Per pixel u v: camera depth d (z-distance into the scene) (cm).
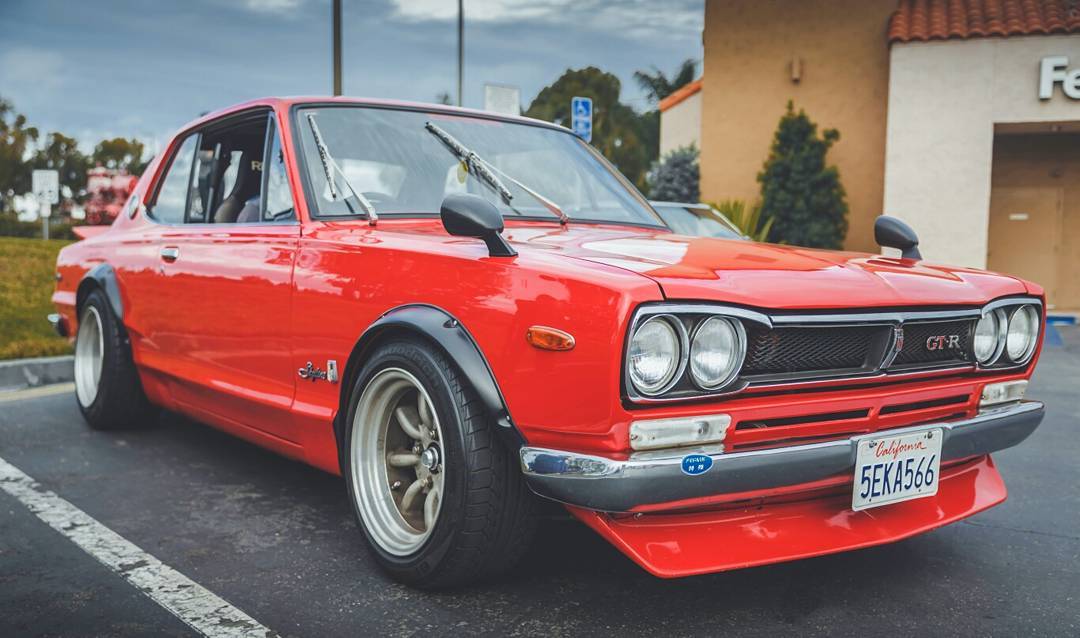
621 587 246
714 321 203
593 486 197
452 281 229
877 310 226
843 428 226
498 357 214
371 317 250
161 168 409
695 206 862
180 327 351
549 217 311
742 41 1612
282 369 290
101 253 423
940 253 1408
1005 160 1548
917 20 1421
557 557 268
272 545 280
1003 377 261
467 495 222
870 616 230
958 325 249
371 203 293
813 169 1564
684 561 210
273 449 317
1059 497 349
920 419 243
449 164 315
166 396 383
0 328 718
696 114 2086
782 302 210
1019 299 261
